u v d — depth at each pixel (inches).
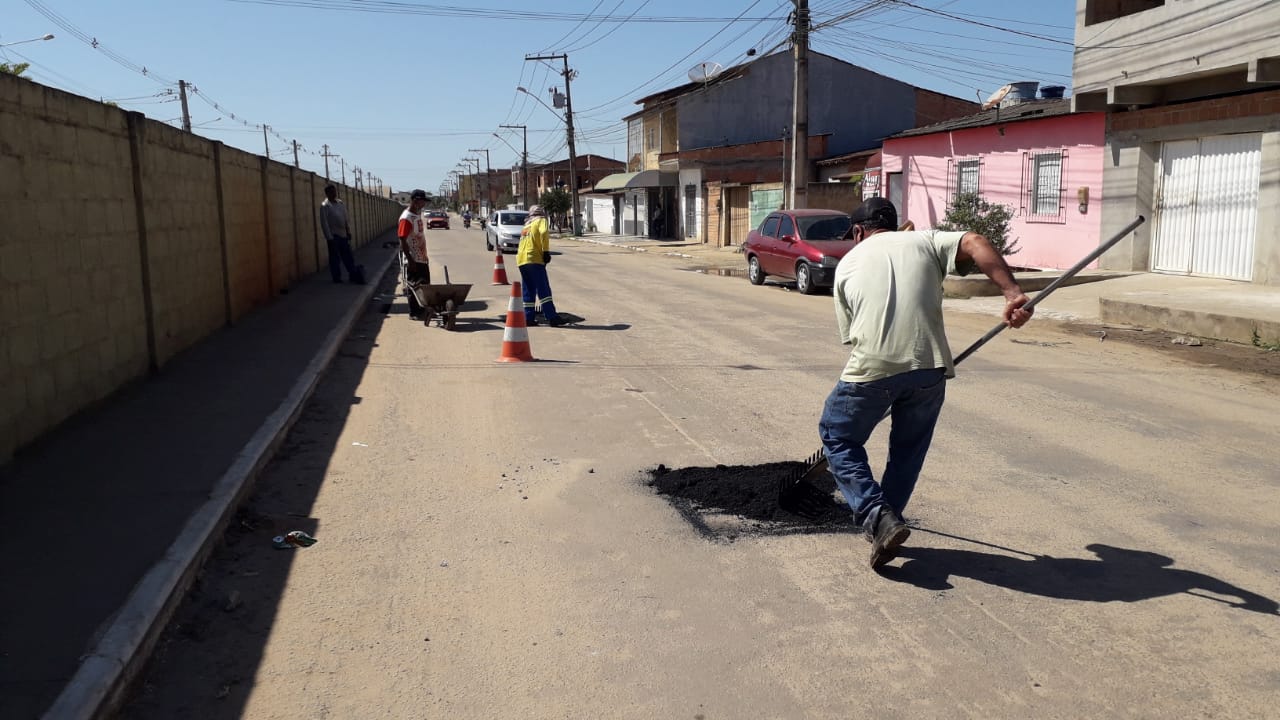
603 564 179.2
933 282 166.9
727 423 286.5
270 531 193.8
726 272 924.0
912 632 151.9
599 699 132.3
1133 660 142.2
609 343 443.2
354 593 165.8
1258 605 160.1
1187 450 255.1
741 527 198.2
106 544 171.0
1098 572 174.4
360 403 310.3
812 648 146.7
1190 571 174.6
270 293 575.2
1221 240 596.1
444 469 238.1
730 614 158.4
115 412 269.3
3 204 215.0
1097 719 126.5
